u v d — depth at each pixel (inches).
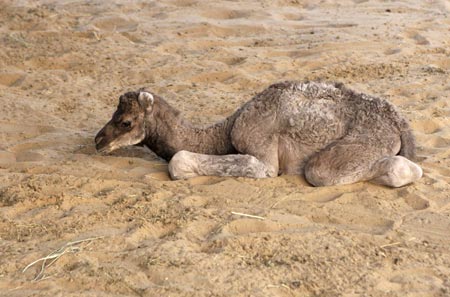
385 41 761.6
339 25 831.1
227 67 679.7
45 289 315.3
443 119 538.3
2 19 824.3
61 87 625.3
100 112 571.8
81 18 845.2
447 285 324.8
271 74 659.4
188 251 346.9
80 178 429.1
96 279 320.8
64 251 345.4
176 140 448.8
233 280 323.0
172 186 422.6
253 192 412.2
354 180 416.5
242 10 884.0
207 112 564.7
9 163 463.5
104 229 372.5
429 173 441.1
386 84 625.6
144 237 365.1
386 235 365.7
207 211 388.8
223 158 429.7
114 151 487.5
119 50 732.0
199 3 912.3
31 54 706.2
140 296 310.5
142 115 445.7
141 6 907.4
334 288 319.3
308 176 420.2
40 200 403.5
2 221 378.3
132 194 410.9
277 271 331.3
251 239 356.8
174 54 724.7
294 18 874.1
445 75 652.1
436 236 368.8
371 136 420.2
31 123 543.5
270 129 429.1
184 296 309.1
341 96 434.9
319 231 367.6
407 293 317.1
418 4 936.3
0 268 332.2
